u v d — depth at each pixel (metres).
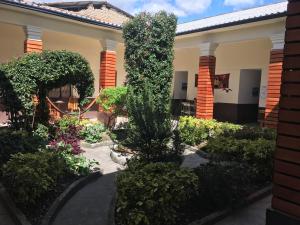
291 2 3.21
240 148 6.36
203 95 12.67
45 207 4.72
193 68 17.28
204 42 12.66
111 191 5.75
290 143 3.23
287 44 3.24
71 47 15.23
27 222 4.21
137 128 6.02
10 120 7.93
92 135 9.07
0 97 7.64
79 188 5.84
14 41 13.52
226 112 15.75
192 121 9.90
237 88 15.26
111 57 13.60
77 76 8.18
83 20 11.76
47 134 8.20
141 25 8.33
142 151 5.87
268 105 10.25
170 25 8.45
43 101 8.37
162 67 8.38
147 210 3.90
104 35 13.32
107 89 10.20
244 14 13.98
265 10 13.23
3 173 5.06
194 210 4.53
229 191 4.63
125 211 3.94
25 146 6.30
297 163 3.19
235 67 15.31
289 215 3.25
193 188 4.40
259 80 15.95
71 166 6.18
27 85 7.41
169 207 4.02
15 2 9.70
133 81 8.46
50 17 11.16
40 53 7.66
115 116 10.38
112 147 8.56
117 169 7.05
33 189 4.55
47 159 5.34
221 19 14.62
